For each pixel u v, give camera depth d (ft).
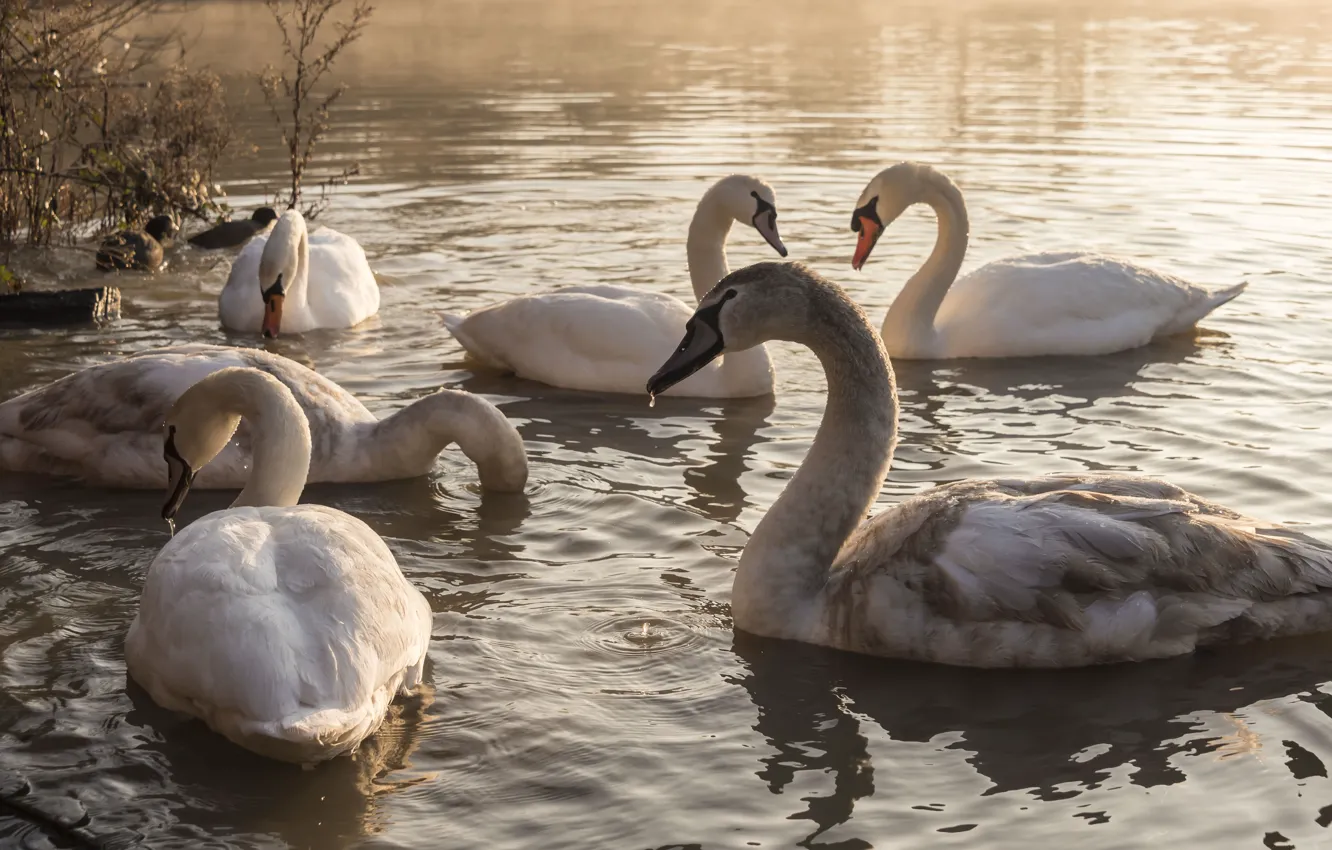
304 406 27.76
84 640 20.62
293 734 16.06
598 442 29.86
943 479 26.86
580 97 77.05
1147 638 19.71
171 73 61.36
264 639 16.92
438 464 29.04
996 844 15.55
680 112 71.87
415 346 37.47
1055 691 19.20
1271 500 25.21
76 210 50.39
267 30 107.96
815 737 18.06
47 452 27.89
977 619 19.72
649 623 21.36
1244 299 39.68
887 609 20.12
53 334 37.60
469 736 18.03
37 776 17.06
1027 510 20.04
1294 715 18.35
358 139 64.44
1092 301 36.14
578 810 16.40
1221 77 83.87
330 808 16.47
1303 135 63.36
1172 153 59.82
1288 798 16.35
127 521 25.62
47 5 45.91
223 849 15.64
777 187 54.80
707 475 27.76
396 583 18.76
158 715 18.49
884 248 46.29
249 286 39.06
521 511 26.09
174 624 17.49
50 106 46.44
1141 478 21.31
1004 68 89.92
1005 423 30.32
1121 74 85.97
